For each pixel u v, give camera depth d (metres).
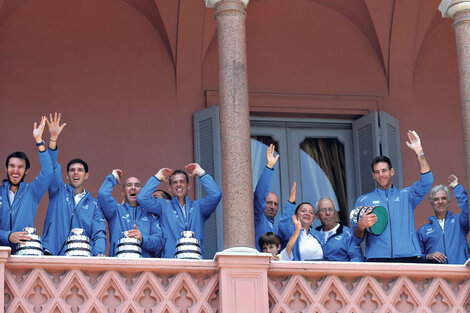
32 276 12.27
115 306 12.45
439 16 18.55
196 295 12.64
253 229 13.16
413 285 13.12
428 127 18.33
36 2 17.62
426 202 17.89
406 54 18.45
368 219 13.62
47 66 17.41
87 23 17.75
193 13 17.77
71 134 17.19
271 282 12.86
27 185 13.50
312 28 18.48
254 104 17.88
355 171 18.17
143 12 17.95
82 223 13.67
